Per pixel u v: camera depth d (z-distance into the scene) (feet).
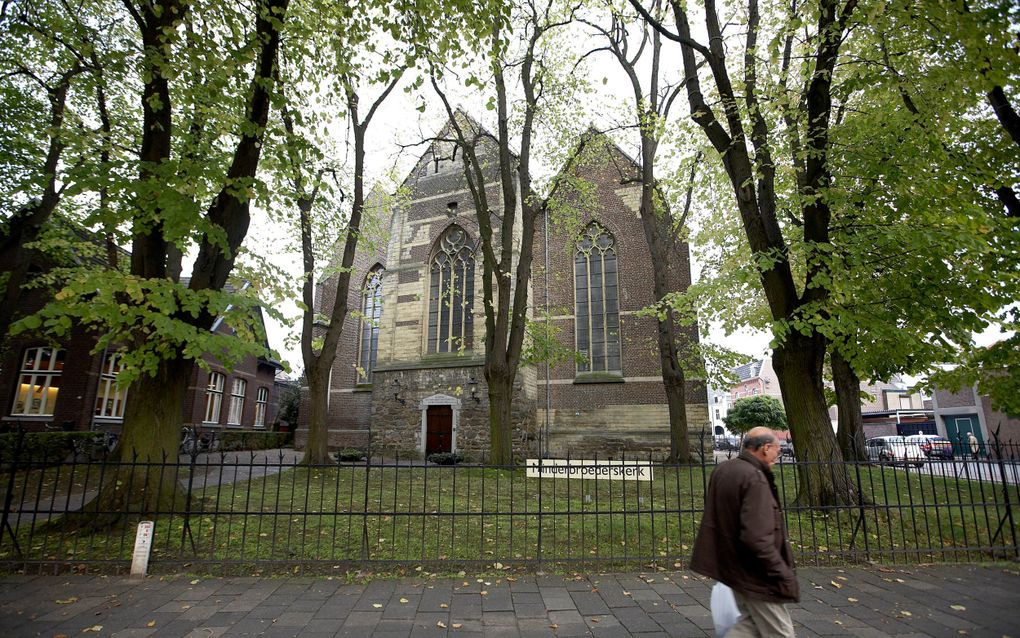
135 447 26.14
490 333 51.08
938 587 18.29
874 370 34.17
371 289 91.09
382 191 61.77
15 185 42.78
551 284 76.18
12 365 69.62
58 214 48.57
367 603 16.39
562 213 63.00
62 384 69.67
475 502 31.45
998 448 22.40
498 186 77.46
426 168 83.71
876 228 25.82
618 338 72.54
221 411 95.14
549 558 20.13
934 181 26.02
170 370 27.25
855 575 19.54
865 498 28.58
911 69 27.96
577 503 31.12
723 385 62.03
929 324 27.71
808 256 26.32
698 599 16.99
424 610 15.88
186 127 32.01
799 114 30.99
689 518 27.50
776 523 10.88
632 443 68.33
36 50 38.01
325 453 52.65
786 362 29.14
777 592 10.22
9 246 60.70
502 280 50.88
